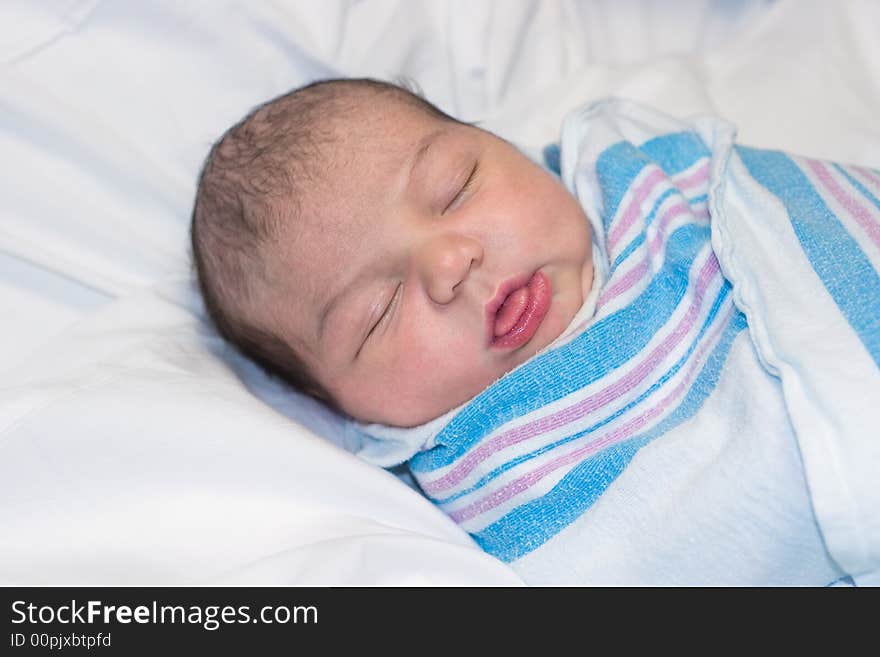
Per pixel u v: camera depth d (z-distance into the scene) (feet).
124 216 4.03
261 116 3.74
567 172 3.85
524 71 4.68
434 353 3.41
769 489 2.95
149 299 3.84
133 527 3.02
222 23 4.07
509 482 3.39
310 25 4.20
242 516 3.05
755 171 3.75
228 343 3.91
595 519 3.18
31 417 3.18
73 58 3.98
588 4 4.85
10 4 3.89
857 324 3.02
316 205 3.46
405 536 2.96
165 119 4.08
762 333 3.07
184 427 3.18
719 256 3.26
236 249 3.63
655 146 3.87
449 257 3.23
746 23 4.84
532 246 3.42
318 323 3.55
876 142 4.29
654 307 3.41
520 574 3.25
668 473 3.12
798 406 2.90
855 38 4.49
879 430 2.82
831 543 2.86
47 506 3.06
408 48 4.42
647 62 4.67
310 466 3.14
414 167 3.45
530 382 3.37
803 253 3.25
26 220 3.92
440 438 3.52
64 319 3.91
